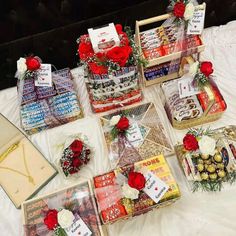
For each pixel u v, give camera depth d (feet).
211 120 5.06
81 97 5.53
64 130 5.24
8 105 5.59
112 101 5.12
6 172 4.96
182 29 4.86
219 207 4.51
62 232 3.99
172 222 4.48
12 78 6.15
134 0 5.47
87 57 4.45
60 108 5.16
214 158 4.35
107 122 5.04
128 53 4.40
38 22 5.43
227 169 4.30
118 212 4.06
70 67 6.32
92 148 4.99
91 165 4.93
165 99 5.06
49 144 5.17
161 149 4.78
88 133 5.19
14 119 5.49
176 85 5.00
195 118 4.85
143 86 5.50
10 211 4.75
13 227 4.64
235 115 5.13
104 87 4.76
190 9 4.61
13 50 5.70
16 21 5.31
